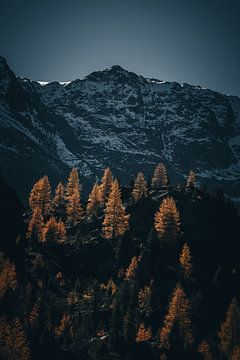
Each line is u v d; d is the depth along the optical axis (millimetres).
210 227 140875
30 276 124812
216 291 118688
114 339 99062
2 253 119938
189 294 115938
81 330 101438
